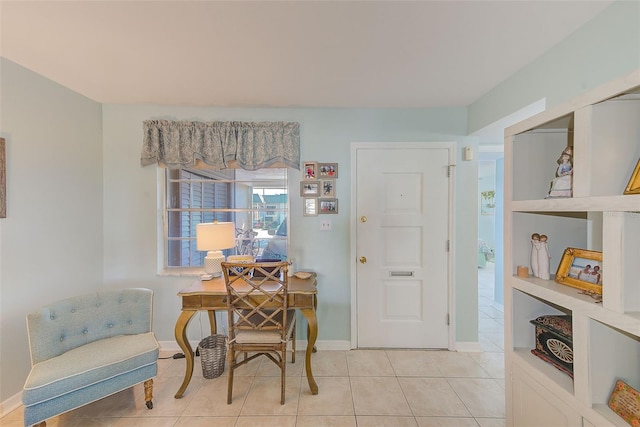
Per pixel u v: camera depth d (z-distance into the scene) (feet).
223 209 8.70
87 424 5.55
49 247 6.72
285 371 6.69
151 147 8.02
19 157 6.08
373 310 8.45
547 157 4.48
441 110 8.26
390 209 8.38
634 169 3.09
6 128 5.84
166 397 6.33
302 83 6.70
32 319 5.28
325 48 5.25
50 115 6.70
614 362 3.22
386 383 6.83
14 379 5.98
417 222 8.35
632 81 2.76
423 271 8.38
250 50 5.31
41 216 6.54
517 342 4.54
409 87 6.91
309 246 8.42
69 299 5.96
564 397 3.50
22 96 6.10
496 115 6.82
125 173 8.20
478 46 5.17
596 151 3.19
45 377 4.83
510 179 4.52
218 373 7.08
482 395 6.42
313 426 5.50
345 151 8.36
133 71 6.16
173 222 8.77
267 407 6.01
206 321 8.41
